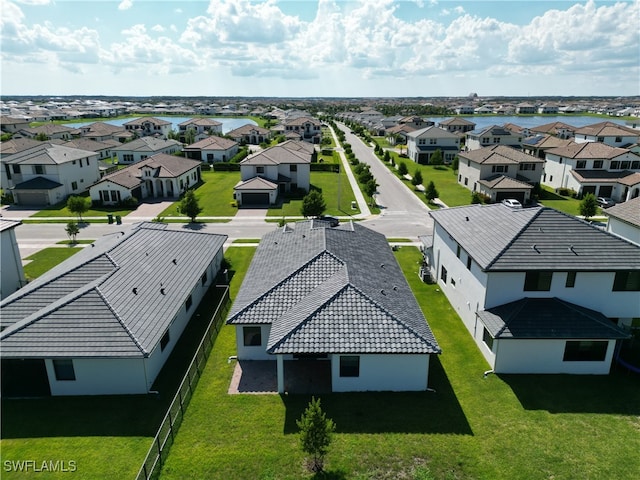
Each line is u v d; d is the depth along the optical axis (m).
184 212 51.88
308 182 68.75
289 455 17.31
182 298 25.81
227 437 18.31
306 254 28.08
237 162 88.88
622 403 20.56
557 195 67.31
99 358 20.02
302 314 21.98
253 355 24.16
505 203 29.73
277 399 20.78
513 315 22.91
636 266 22.92
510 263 23.23
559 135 114.38
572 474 16.50
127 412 19.86
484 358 24.34
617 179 62.78
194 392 21.34
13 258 32.66
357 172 82.06
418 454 17.38
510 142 92.69
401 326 21.28
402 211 57.75
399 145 124.75
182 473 16.48
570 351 22.50
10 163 60.22
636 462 17.09
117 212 57.28
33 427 18.88
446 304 31.05
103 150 97.19
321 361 23.91
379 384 21.25
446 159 99.19
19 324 21.27
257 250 33.03
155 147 89.31
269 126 165.88
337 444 17.84
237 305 24.44
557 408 20.17
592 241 24.30
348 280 23.67
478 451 17.55
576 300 23.94
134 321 21.92
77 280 25.06
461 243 27.45
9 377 20.62
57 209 58.25
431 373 22.92
